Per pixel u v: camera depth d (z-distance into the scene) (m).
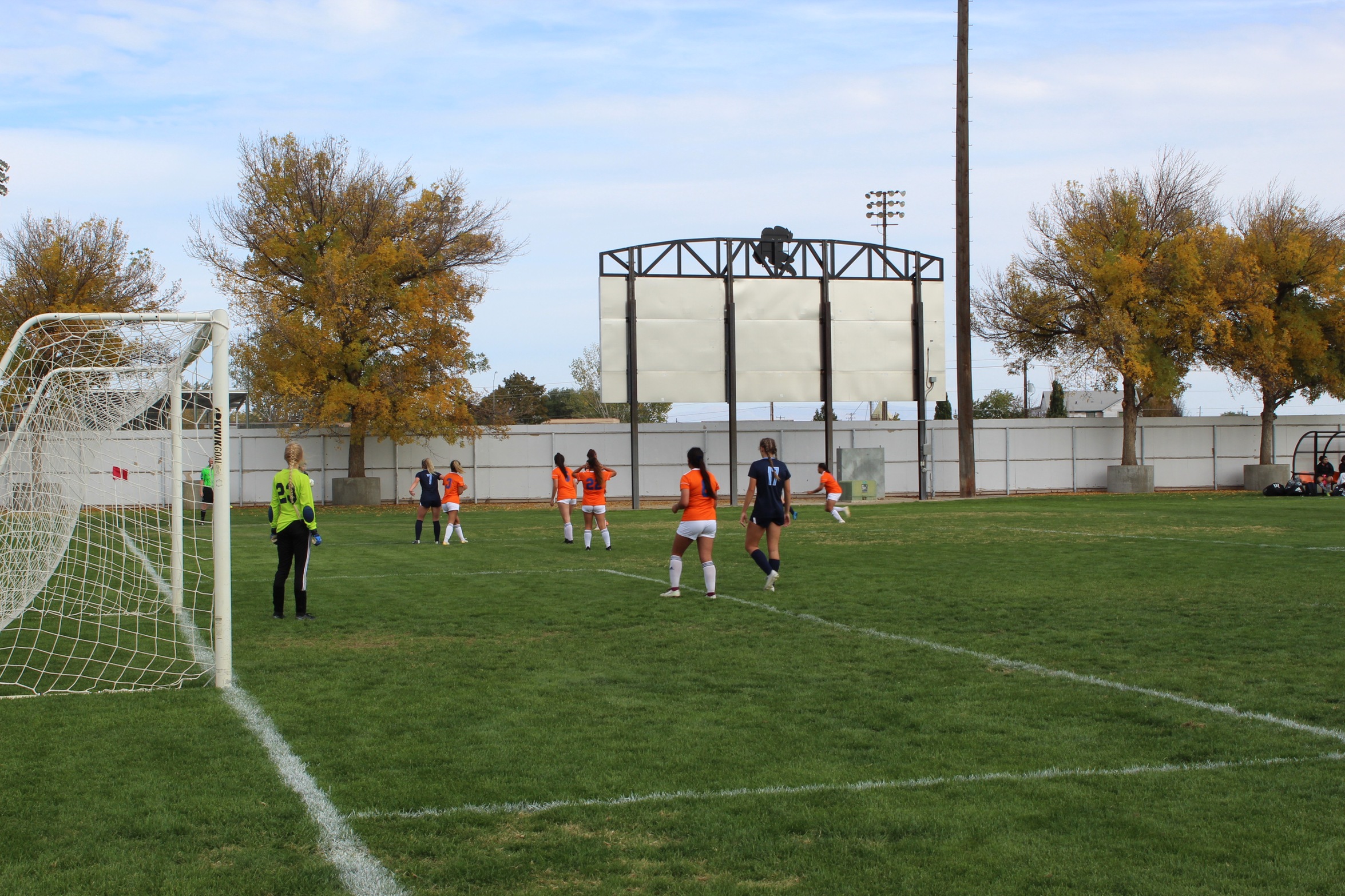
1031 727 5.84
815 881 3.79
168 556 16.86
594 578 13.37
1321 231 38.84
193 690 7.04
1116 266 36.84
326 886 3.77
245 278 33.84
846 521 23.17
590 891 3.71
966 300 34.59
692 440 37.03
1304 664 7.42
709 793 4.76
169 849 4.14
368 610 10.70
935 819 4.40
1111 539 17.75
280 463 34.94
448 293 33.62
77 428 12.52
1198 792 4.71
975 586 11.77
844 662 7.72
